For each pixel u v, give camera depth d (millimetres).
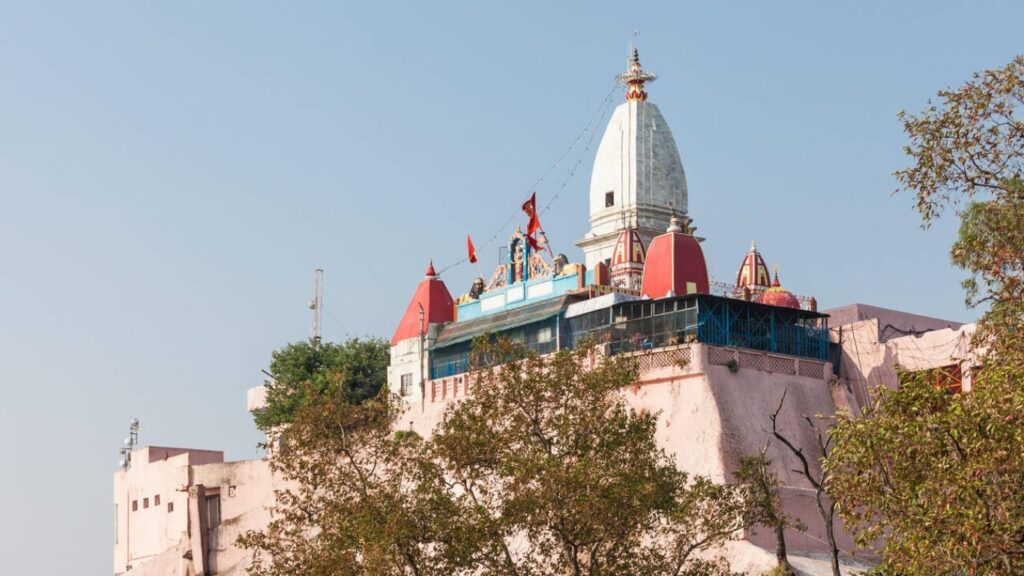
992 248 35438
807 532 58312
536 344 69125
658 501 44562
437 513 43531
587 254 85000
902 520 32312
